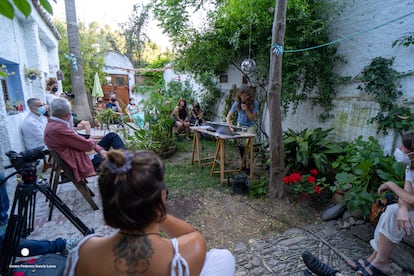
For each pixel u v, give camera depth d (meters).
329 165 3.32
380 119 2.91
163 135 5.18
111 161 0.70
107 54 11.54
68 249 1.90
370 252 2.15
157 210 0.74
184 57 5.23
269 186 3.20
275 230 2.50
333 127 3.65
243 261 2.06
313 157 3.24
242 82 5.61
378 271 1.86
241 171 3.98
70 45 8.20
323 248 2.21
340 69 3.51
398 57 2.78
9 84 4.19
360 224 2.46
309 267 1.86
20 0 0.77
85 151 2.69
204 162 4.59
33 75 4.68
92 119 8.80
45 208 2.84
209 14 4.73
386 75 2.83
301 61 3.51
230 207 2.94
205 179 3.77
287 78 3.69
